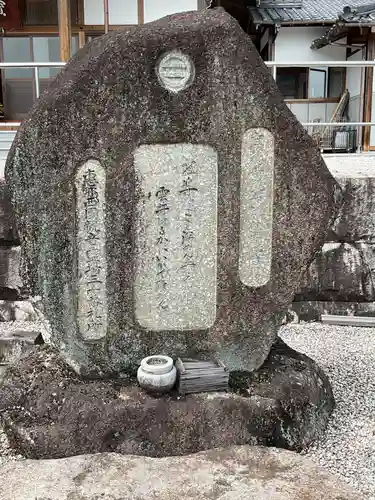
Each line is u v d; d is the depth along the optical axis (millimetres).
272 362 3438
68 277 3109
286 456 2752
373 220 5258
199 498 2398
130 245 3135
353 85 13812
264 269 3254
